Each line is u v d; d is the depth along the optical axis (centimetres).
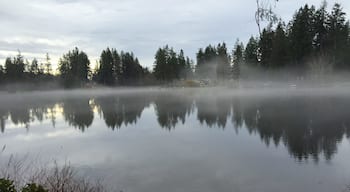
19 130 1878
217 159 1017
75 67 8781
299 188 739
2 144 1423
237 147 1182
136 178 841
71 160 1063
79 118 2394
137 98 4619
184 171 898
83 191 596
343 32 4588
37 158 1101
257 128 1595
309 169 874
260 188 745
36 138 1570
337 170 856
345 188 721
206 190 742
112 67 8700
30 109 3356
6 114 2883
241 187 757
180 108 2811
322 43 4697
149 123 1967
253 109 2436
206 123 1859
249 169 895
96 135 1594
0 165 948
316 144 1175
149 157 1073
